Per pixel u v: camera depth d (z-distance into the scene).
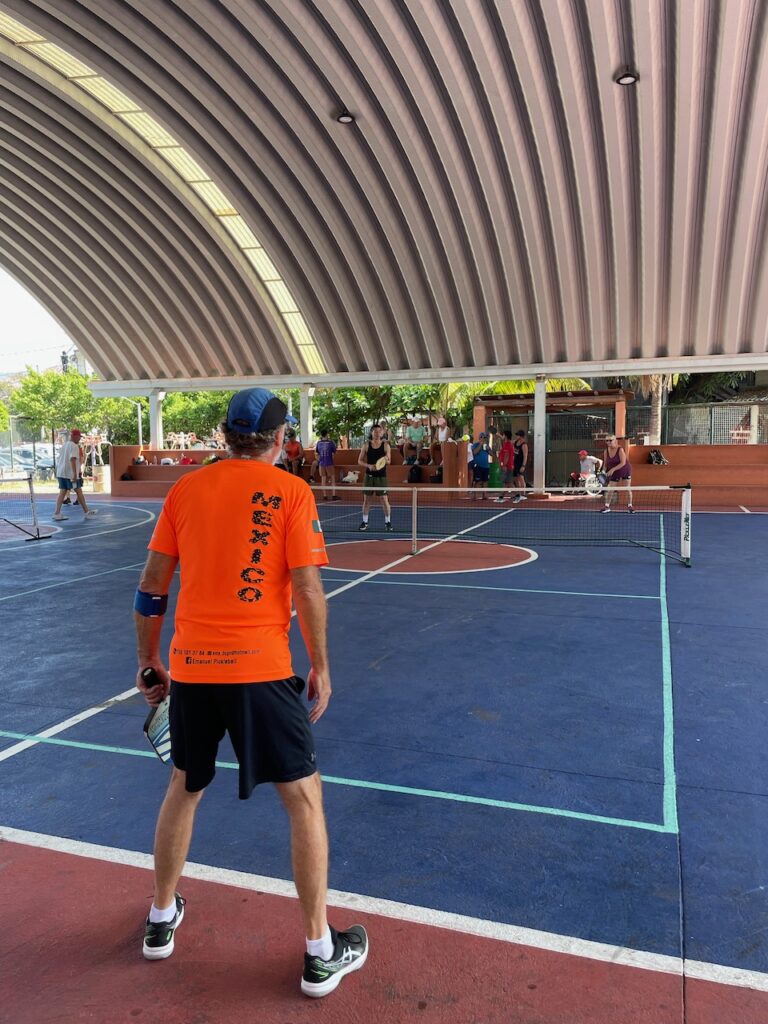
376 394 33.59
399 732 4.29
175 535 2.39
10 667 5.72
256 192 18.97
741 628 6.48
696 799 3.46
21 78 17.06
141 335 24.88
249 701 2.21
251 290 22.33
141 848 3.12
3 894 2.80
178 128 17.53
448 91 15.20
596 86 14.85
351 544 12.33
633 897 2.72
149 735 2.51
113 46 14.99
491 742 4.13
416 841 3.12
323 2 13.38
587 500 19.69
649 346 19.77
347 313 21.97
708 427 22.27
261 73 15.30
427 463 22.02
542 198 17.53
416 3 13.34
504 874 2.88
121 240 22.11
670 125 15.46
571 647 5.97
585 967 2.37
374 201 18.42
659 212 17.09
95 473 29.14
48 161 20.09
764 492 18.86
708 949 2.44
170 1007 2.23
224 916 2.66
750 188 16.08
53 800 3.55
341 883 2.83
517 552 11.27
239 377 24.78
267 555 2.29
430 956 2.43
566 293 19.12
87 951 2.49
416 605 7.55
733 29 13.16
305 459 23.25
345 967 2.31
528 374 20.88
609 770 3.77
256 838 3.18
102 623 7.09
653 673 5.29
